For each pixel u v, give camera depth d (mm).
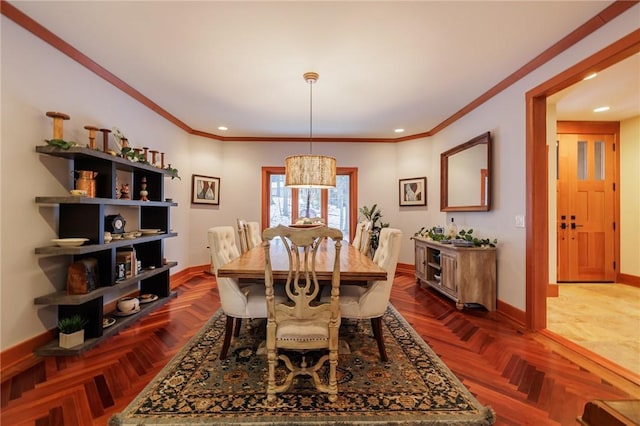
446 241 3557
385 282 2088
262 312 2084
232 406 1601
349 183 5562
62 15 2037
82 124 2631
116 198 2832
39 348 2176
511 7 1924
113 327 2541
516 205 2900
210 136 5109
